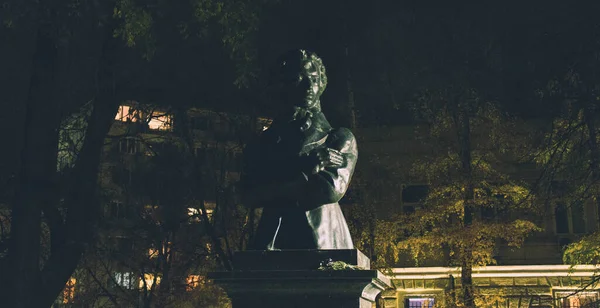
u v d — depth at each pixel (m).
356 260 6.38
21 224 15.79
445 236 23.80
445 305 23.83
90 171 16.56
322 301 6.25
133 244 25.20
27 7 14.12
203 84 21.14
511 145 24.53
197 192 24.83
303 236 6.62
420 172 24.98
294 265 6.39
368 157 25.69
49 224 16.59
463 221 24.67
